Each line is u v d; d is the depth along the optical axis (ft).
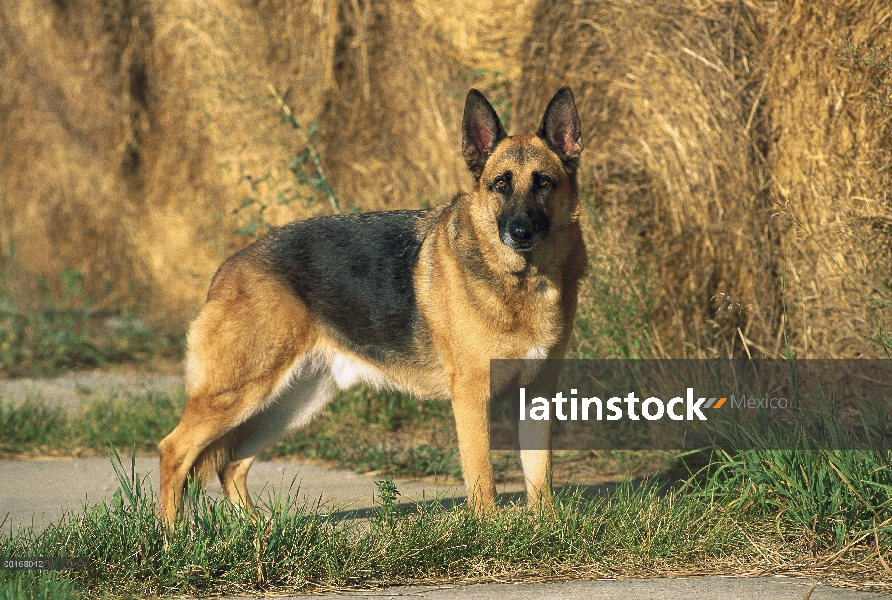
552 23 38.37
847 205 29.55
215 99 48.57
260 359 24.85
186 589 18.65
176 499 24.56
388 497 21.70
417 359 24.80
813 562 19.88
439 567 19.75
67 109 61.11
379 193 44.21
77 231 61.87
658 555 20.25
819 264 30.73
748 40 33.22
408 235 25.22
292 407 26.45
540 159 23.54
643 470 29.22
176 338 55.06
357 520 24.04
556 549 20.34
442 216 24.91
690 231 33.88
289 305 25.05
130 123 58.59
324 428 35.99
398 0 43.93
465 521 20.97
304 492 28.19
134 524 19.99
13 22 62.75
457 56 41.86
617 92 36.81
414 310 24.56
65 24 60.59
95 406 38.06
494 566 19.85
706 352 31.71
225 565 19.15
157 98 57.26
